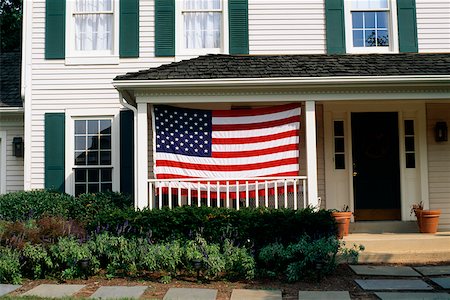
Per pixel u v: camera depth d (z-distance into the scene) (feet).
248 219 24.00
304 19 34.27
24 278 22.89
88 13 34.45
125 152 33.19
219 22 34.73
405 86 26.94
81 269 22.85
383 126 33.65
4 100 36.19
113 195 30.42
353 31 34.50
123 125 33.32
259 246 23.98
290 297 19.86
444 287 20.68
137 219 24.09
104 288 21.03
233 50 33.88
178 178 27.35
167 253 22.63
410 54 32.42
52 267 22.86
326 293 20.18
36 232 23.48
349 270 24.08
